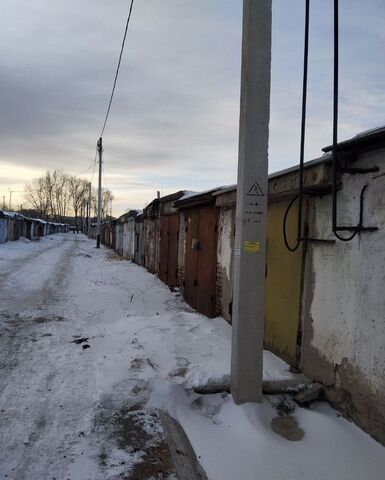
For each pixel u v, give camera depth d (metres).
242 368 4.18
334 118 3.55
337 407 4.19
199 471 3.29
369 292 3.74
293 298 5.21
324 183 4.16
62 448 3.51
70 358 5.70
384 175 3.55
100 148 36.78
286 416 4.11
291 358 5.22
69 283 13.23
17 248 29.06
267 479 3.21
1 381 4.85
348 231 4.05
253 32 4.13
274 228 5.83
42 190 95.88
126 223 27.14
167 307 10.05
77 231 110.69
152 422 3.90
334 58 3.51
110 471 3.21
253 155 4.17
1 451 3.44
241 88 4.27
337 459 3.45
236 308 4.22
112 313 9.02
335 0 3.48
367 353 3.75
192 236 10.38
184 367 4.94
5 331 7.04
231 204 7.34
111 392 4.37
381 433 3.56
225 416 4.06
